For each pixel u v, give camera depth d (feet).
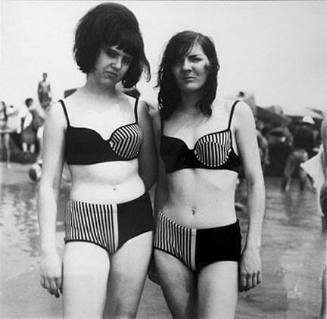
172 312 5.89
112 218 5.66
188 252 5.65
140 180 5.84
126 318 5.89
